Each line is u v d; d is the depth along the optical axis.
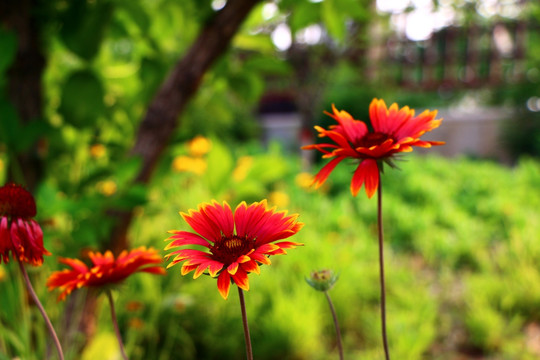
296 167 2.59
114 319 0.40
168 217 1.08
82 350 0.65
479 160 4.36
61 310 0.66
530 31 3.63
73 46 0.63
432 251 1.60
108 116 0.73
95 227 0.59
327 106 3.75
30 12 0.64
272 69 0.78
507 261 1.42
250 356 0.32
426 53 3.76
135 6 0.64
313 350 0.98
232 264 0.32
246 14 0.69
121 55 0.96
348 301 1.11
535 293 1.19
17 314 0.61
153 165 0.70
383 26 2.57
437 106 5.02
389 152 0.38
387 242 1.67
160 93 0.71
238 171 1.15
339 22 0.70
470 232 1.73
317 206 1.83
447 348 1.08
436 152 4.71
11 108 0.58
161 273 0.41
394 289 1.25
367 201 1.99
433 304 1.19
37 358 0.58
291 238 1.30
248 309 0.98
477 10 1.76
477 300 1.19
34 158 0.67
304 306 1.02
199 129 2.75
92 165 0.86
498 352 1.06
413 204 2.17
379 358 0.94
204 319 0.95
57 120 0.81
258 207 0.35
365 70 3.66
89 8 0.63
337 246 1.39
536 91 4.04
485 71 3.79
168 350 0.88
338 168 2.56
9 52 0.55
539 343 1.07
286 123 5.46
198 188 1.29
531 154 4.26
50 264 0.59
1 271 0.58
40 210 0.53
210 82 0.83
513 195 2.17
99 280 0.40
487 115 4.60
